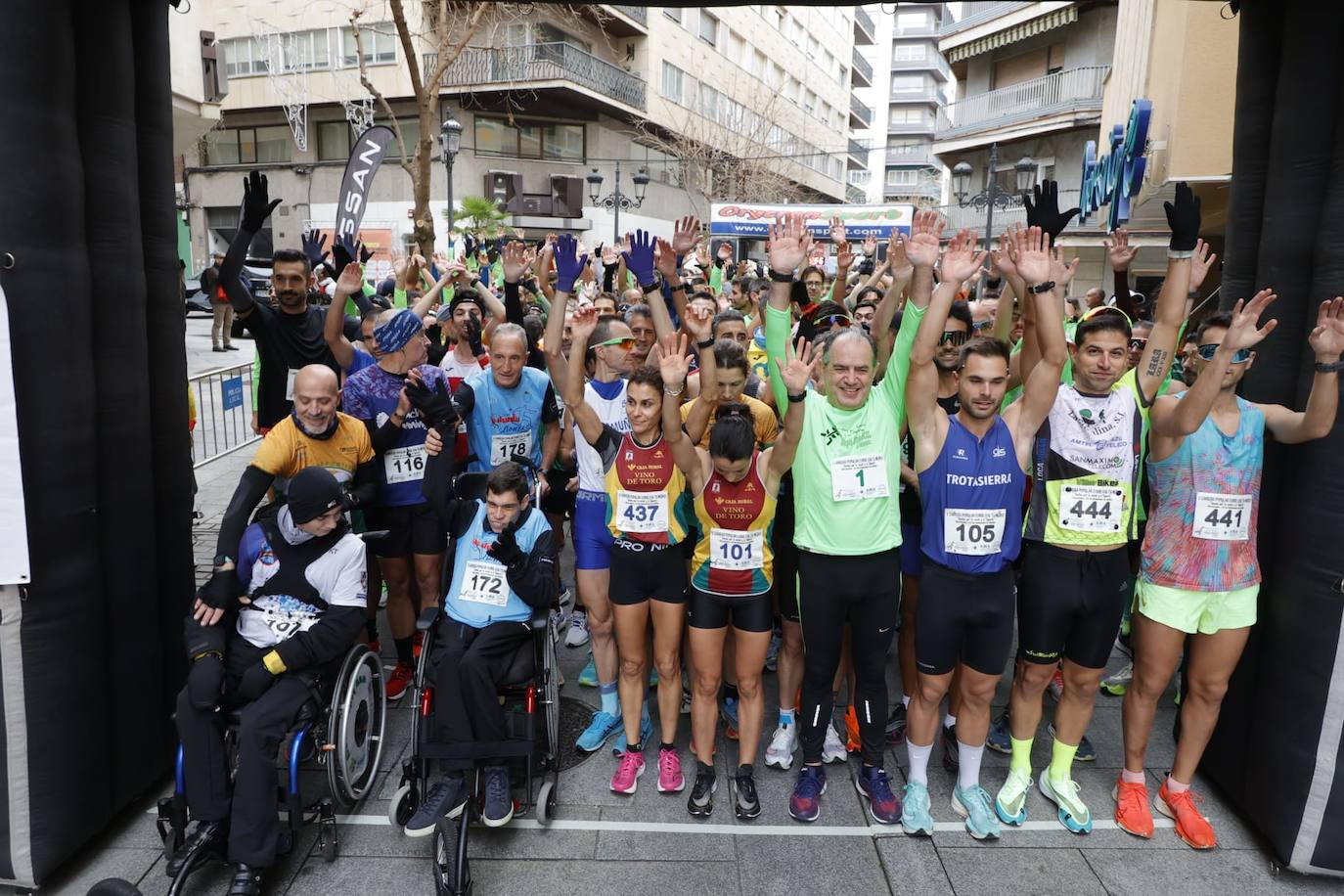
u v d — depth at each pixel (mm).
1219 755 3537
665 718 3486
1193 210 3016
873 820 3301
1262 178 3441
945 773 3664
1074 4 20172
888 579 3166
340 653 3162
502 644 3215
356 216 7125
